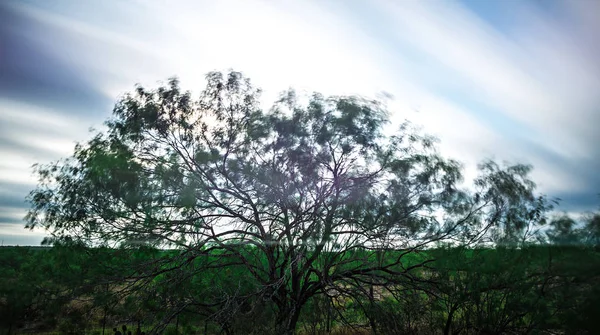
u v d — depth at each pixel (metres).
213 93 13.13
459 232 11.65
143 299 11.88
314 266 13.23
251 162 12.77
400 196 11.88
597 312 8.73
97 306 11.46
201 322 12.87
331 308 13.15
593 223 9.39
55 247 11.15
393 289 13.05
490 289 10.79
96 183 11.25
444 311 12.23
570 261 9.24
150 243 11.95
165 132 12.72
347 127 11.95
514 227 10.70
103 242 11.81
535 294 9.89
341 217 12.02
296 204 12.59
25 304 10.33
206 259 12.74
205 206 12.74
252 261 13.62
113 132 12.46
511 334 10.71
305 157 12.17
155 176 12.21
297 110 12.59
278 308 13.19
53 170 11.59
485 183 11.70
